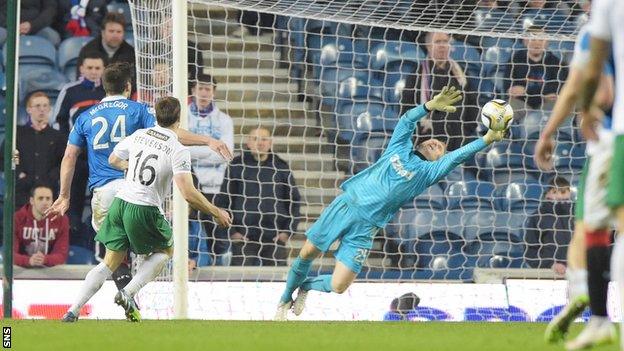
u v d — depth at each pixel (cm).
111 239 2519
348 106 4331
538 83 4322
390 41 4016
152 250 2531
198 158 3806
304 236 4000
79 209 3834
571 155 4291
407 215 4094
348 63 4406
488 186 4194
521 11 4141
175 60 3088
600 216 1644
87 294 2528
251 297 3216
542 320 3291
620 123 1362
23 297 3072
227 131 3866
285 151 4209
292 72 4375
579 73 1552
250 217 3862
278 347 1808
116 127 2745
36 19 4194
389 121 4331
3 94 4178
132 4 3322
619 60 1360
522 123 4275
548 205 4025
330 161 4234
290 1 3600
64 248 3688
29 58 4169
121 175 2752
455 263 4106
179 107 2512
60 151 3844
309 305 3216
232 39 4362
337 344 1884
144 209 2475
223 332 2195
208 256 3822
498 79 4309
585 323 2894
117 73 2777
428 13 3944
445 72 4156
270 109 4288
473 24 4069
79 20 4238
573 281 1938
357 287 3272
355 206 3027
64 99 3875
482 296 3303
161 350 1731
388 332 2262
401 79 4362
